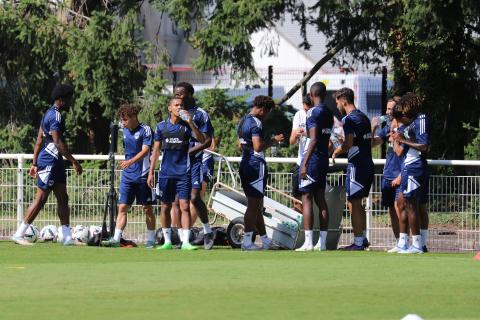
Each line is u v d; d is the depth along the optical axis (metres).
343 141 46.31
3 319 23.89
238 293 28.33
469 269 34.72
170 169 44.22
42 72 80.44
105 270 34.06
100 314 24.58
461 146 80.12
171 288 29.39
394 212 46.19
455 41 79.12
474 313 25.41
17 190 51.16
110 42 77.81
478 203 48.47
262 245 45.69
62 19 81.12
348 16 76.38
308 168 44.25
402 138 42.72
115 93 78.19
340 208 47.44
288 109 81.00
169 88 79.62
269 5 72.69
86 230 47.53
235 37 73.19
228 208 47.00
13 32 78.62
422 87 80.06
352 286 30.05
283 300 27.06
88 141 81.44
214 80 85.56
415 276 32.62
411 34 73.94
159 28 80.69
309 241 44.72
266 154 76.12
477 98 80.25
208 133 45.00
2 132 80.75
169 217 44.84
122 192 46.41
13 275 32.53
